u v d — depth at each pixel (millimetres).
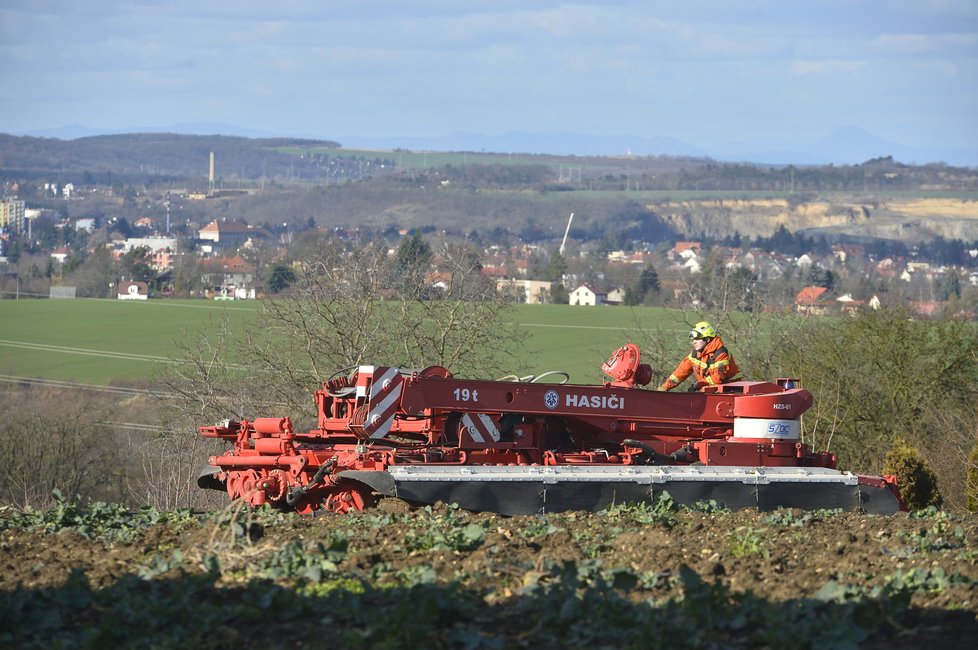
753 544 34750
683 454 51156
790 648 23219
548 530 37594
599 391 50562
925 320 124625
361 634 24391
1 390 174625
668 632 23844
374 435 47969
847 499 48562
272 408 107500
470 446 48719
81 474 143125
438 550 33625
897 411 122500
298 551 31562
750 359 127500
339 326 106062
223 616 25859
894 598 26234
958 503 110562
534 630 25172
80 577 28453
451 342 111188
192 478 102062
